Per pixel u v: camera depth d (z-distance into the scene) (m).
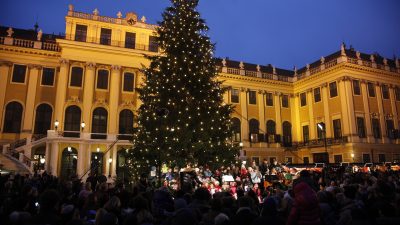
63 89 33.00
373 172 16.45
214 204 5.90
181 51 18.89
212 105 18.19
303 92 44.69
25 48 33.72
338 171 18.77
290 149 43.59
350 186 7.80
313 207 5.24
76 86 34.00
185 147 16.25
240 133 41.50
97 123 34.31
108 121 34.28
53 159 29.75
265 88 44.44
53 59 34.97
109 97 35.00
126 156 18.98
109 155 32.44
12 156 28.75
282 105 45.34
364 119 38.38
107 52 35.19
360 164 24.09
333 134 39.19
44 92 34.22
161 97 18.00
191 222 4.39
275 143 43.06
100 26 35.78
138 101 36.12
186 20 19.80
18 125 32.97
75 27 34.78
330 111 39.94
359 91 39.12
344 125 37.62
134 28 37.16
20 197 7.14
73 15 34.72
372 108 39.53
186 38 19.09
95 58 34.75
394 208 5.97
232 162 17.86
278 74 46.56
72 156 31.75
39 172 25.70
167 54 19.59
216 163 16.81
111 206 6.46
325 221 6.74
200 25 20.08
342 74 38.53
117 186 11.60
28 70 34.06
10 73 33.44
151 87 18.69
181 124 17.12
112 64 35.31
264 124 43.31
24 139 31.61
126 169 20.53
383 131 39.47
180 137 16.31
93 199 7.61
